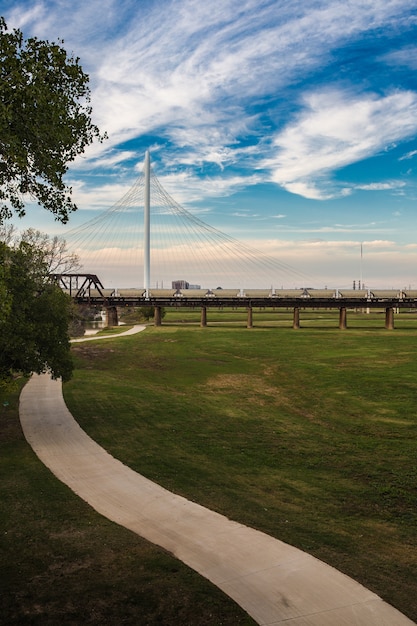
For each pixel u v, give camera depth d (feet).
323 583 39.60
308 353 192.75
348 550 46.68
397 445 85.10
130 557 43.75
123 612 35.94
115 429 88.02
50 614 35.73
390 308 298.56
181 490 61.16
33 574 41.16
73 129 60.54
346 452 81.51
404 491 64.54
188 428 91.04
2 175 59.82
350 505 59.82
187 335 250.37
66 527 49.96
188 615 35.50
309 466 74.38
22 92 52.01
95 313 476.13
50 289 92.58
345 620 34.78
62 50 56.49
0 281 56.03
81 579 40.29
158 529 49.65
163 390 128.77
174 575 40.65
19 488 60.34
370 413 107.45
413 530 53.06
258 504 58.23
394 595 38.34
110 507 55.21
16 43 53.88
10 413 97.19
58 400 107.86
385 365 160.66
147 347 210.38
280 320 375.25
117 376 149.59
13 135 52.26
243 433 90.43
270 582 39.65
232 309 600.80
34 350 83.10
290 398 127.24
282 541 47.39
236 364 175.63
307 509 57.82
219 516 53.21
